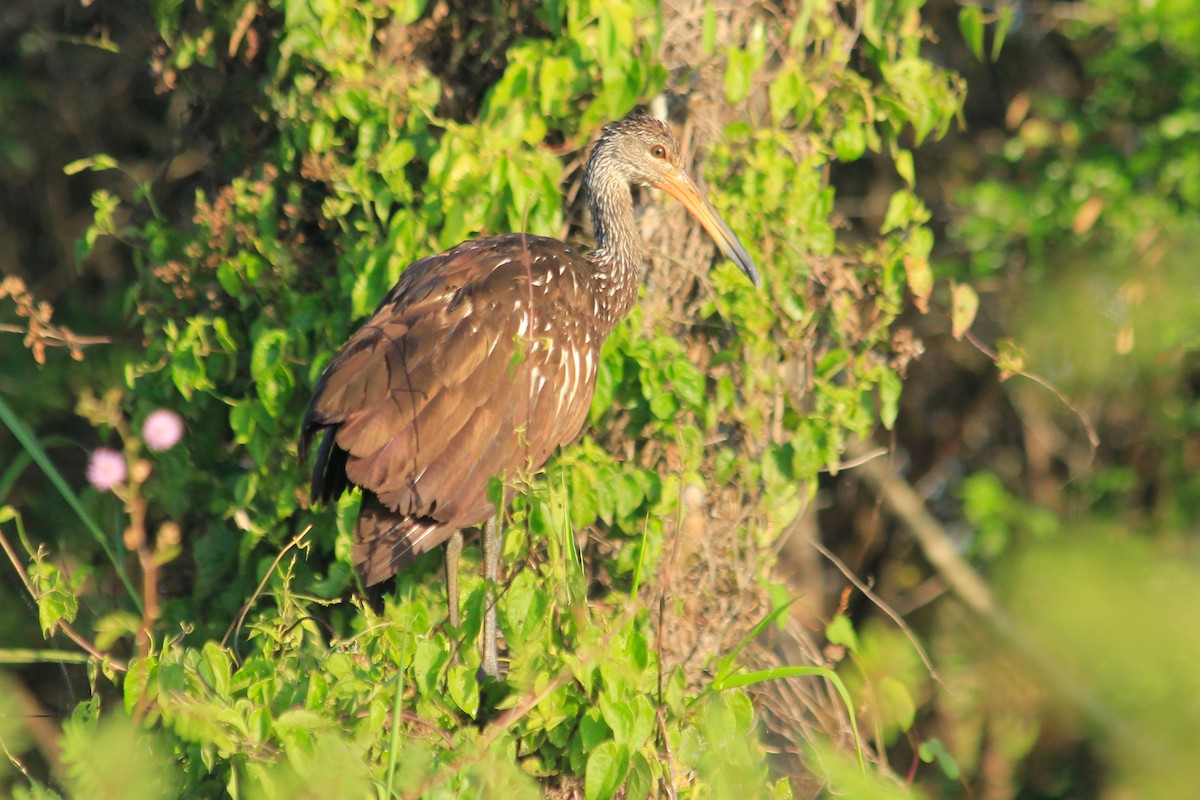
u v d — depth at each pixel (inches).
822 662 445.4
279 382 408.5
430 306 370.0
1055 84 676.1
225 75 444.8
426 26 419.8
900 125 438.3
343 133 419.5
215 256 423.2
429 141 401.7
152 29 467.8
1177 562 253.0
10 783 359.9
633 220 427.8
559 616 322.3
